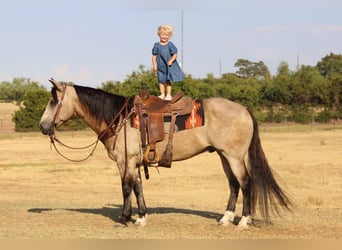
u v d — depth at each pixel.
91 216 11.27
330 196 16.62
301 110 70.06
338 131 53.25
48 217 11.11
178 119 9.80
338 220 10.72
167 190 18.75
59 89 10.26
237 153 9.76
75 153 36.19
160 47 10.40
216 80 94.81
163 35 10.38
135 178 9.95
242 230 9.63
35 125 60.31
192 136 9.80
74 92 10.28
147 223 10.37
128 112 9.95
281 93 73.81
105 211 12.15
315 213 11.69
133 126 9.86
